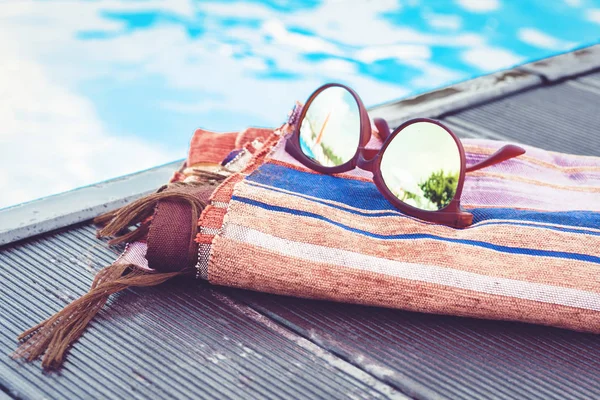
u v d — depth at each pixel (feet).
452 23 21.38
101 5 20.43
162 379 4.45
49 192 11.47
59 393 4.28
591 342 5.14
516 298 4.99
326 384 4.52
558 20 21.94
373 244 5.13
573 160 6.64
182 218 5.27
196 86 16.60
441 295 5.01
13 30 18.42
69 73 16.46
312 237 5.11
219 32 19.57
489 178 6.07
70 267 5.64
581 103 10.50
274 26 20.31
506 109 10.07
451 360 4.82
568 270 5.07
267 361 4.68
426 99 10.00
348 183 5.74
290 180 5.62
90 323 4.90
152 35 18.99
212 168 6.41
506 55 19.15
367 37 19.93
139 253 5.54
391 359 4.78
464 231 5.29
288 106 16.07
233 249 5.06
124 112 15.07
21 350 4.61
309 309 5.25
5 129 13.62
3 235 5.85
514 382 4.65
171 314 5.07
